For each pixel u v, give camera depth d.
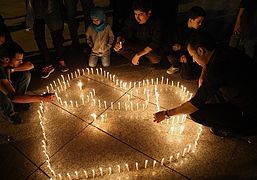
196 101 3.46
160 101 5.06
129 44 5.80
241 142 4.16
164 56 6.35
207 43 3.20
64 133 4.51
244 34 5.08
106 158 4.06
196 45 3.24
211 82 3.27
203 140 4.23
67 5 6.11
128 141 4.30
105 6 9.02
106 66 6.14
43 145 4.30
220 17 7.86
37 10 5.29
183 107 3.59
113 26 7.01
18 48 4.14
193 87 5.42
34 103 5.15
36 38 5.64
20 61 4.28
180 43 5.38
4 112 4.44
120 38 5.81
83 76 5.86
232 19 7.68
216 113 3.81
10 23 8.40
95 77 5.81
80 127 4.60
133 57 5.76
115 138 4.36
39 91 5.52
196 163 3.90
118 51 5.93
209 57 3.27
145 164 3.89
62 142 4.36
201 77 4.29
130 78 5.75
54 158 4.11
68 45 7.07
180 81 5.59
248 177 3.65
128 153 4.11
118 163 3.97
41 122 4.66
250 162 3.85
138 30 5.66
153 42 5.35
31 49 6.96
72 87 5.55
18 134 4.54
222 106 3.81
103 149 4.20
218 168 3.81
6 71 4.23
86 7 6.42
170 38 5.63
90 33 5.80
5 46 4.10
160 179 3.72
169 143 4.22
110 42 5.89
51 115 4.87
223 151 4.04
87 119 4.75
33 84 5.73
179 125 4.50
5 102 4.31
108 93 5.33
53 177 3.83
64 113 4.89
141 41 5.80
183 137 4.30
